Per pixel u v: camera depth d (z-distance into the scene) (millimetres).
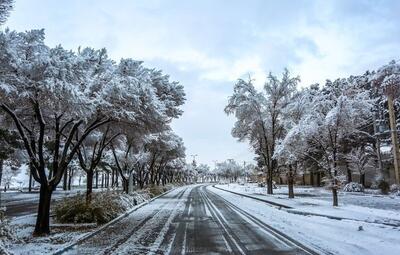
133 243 11461
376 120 44000
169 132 40875
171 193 48031
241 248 10555
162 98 22469
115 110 14094
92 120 16625
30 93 11188
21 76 11117
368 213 18344
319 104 25828
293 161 31266
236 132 42188
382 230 13375
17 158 34344
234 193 46656
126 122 16641
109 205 18359
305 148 26969
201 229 14492
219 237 12508
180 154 53688
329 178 23891
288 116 37344
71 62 12062
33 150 13703
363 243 11008
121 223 16547
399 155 36812
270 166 40719
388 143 47781
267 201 28797
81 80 12938
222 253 9914
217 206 25969
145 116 16188
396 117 43031
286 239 11945
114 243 11477
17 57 10539
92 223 15914
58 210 16938
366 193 39250
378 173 46531
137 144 29766
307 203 25672
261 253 9867
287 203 25672
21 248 10359
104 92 13578
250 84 41156
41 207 13156
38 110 12484
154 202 30547
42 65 11094
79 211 16344
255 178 112125
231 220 17422
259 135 41219
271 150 39688
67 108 12172
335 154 23672
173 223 16453
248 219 17781
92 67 14523
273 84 39906
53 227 14953
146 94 15422
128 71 15891
